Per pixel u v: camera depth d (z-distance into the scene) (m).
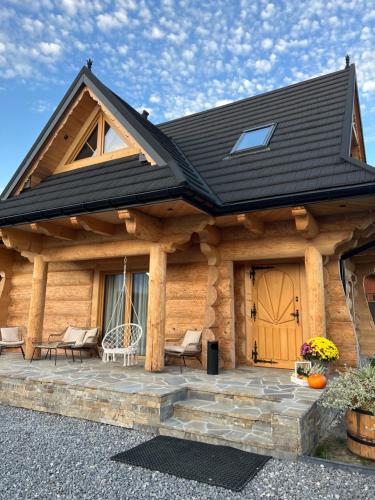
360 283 9.17
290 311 7.14
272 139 7.86
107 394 4.98
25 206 7.53
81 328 8.81
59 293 9.64
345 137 6.52
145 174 6.41
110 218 6.90
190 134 10.39
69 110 8.02
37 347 7.70
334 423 4.55
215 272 7.35
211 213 6.32
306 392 4.78
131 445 4.10
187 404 4.81
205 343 7.11
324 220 6.36
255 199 5.84
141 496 2.98
